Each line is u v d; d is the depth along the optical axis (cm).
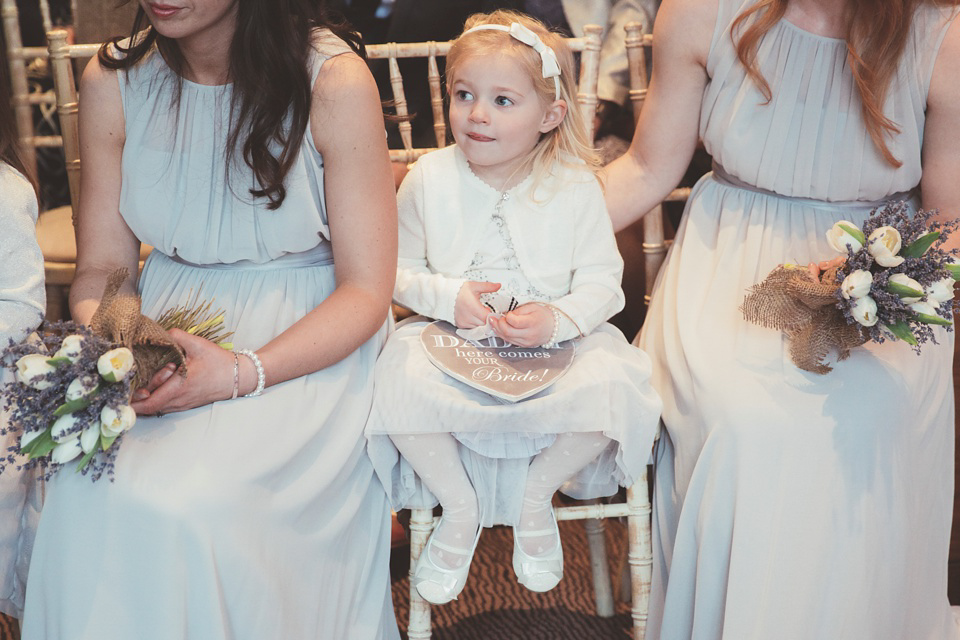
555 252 198
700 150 287
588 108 229
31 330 172
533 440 186
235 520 156
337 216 180
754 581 178
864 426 179
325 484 172
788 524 178
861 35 189
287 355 172
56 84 223
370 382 186
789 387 183
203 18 164
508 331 185
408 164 235
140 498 153
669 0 204
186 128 179
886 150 194
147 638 153
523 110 189
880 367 186
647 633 200
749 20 195
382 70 276
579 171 200
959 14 187
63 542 155
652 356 210
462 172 199
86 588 153
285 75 171
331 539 174
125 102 181
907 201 209
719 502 182
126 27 270
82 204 189
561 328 189
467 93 190
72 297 184
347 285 181
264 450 163
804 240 204
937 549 199
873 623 180
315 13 181
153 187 181
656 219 240
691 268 211
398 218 203
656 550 203
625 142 287
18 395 147
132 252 192
